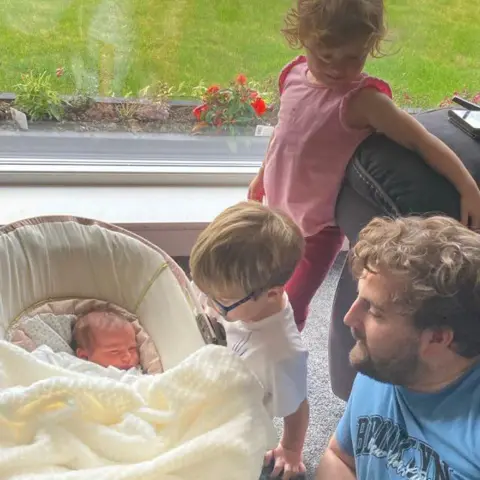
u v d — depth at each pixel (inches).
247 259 43.1
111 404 44.8
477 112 51.5
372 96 48.4
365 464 35.9
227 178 79.0
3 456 40.1
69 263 56.8
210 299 47.5
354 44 47.7
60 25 67.6
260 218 44.9
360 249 33.8
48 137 74.2
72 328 56.9
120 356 55.0
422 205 43.0
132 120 75.2
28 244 55.0
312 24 47.9
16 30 67.0
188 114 76.1
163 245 74.4
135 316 57.4
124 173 75.9
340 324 52.2
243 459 40.6
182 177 77.7
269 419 44.2
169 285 55.6
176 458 40.1
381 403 36.6
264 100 76.3
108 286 57.9
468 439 31.9
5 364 47.7
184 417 44.3
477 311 30.9
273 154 56.2
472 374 33.4
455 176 44.1
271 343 46.3
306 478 54.6
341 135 50.6
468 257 31.0
